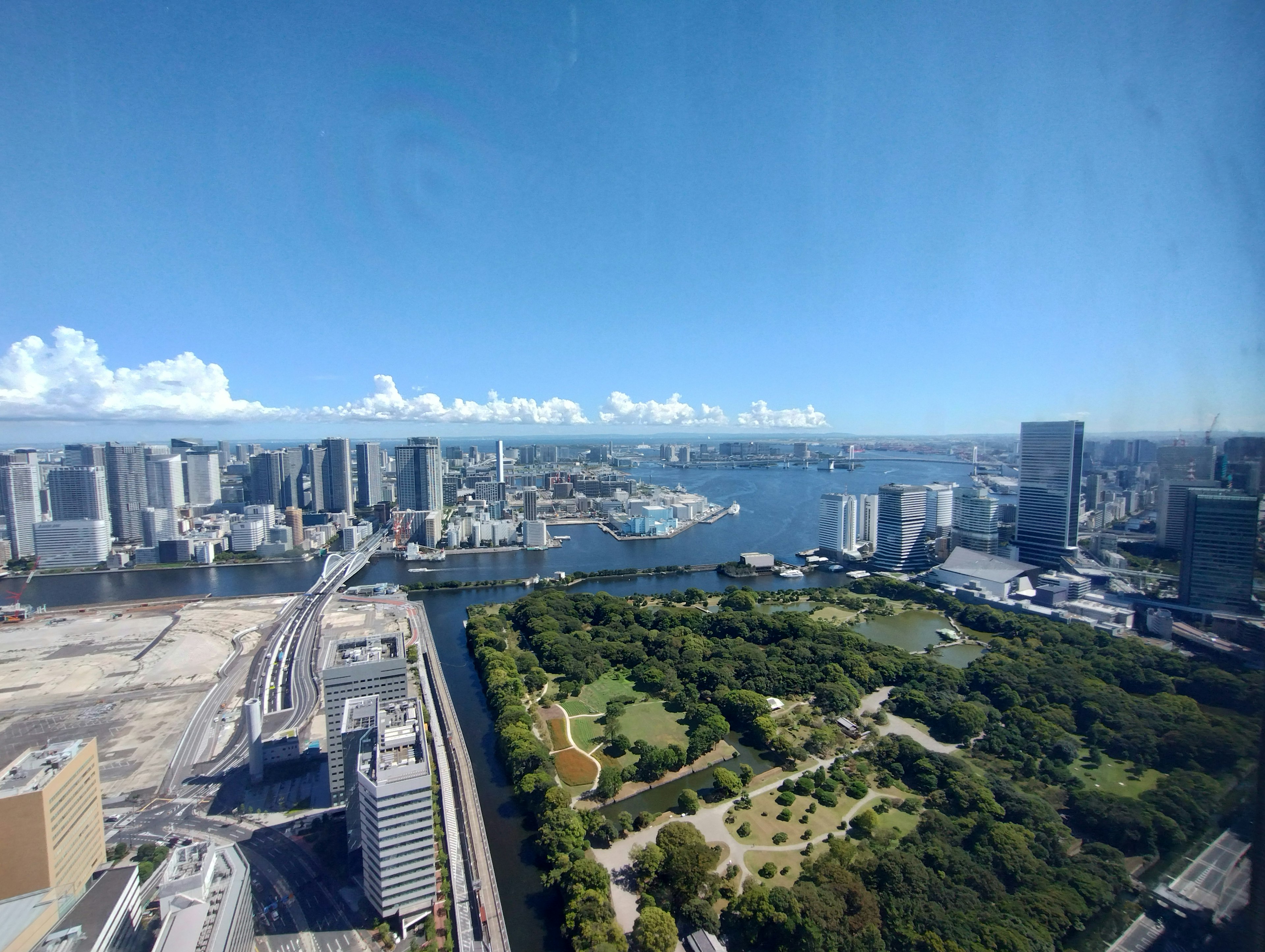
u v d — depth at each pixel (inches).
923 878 4877.0
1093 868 4894.2
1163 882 4338.1
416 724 5516.7
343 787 6491.1
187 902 4195.4
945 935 4407.0
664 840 5467.5
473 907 5103.3
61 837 4749.0
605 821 5885.8
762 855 5536.4
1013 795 6067.9
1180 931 3969.0
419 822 4894.2
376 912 4968.0
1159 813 5137.8
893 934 4517.7
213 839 5989.2
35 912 4279.0
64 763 4909.0
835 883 4879.4
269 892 5265.8
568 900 4987.7
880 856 5182.1
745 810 6210.6
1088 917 4483.3
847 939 4441.4
